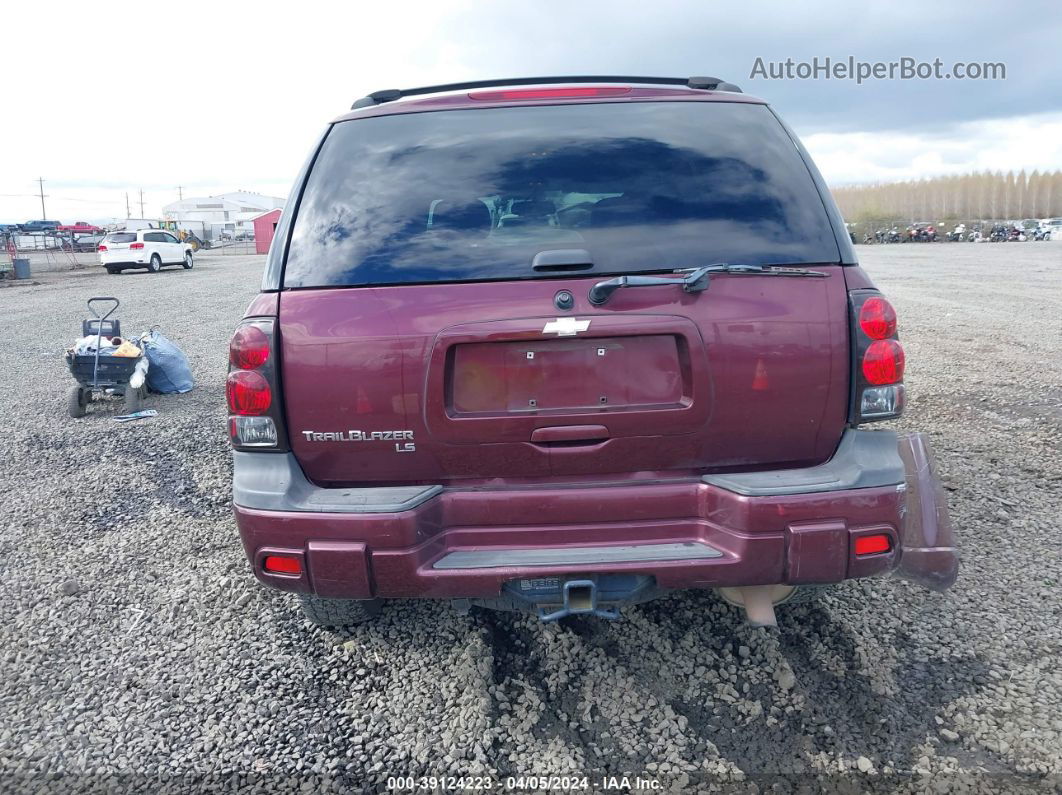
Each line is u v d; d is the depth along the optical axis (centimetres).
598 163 266
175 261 3184
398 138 277
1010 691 287
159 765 266
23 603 376
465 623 343
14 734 283
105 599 378
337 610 323
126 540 446
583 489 256
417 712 289
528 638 332
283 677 312
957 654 310
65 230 5388
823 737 269
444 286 249
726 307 246
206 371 967
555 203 262
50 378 962
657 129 274
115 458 605
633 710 286
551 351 248
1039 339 1004
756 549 246
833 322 250
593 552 253
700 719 280
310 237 262
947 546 294
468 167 268
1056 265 2444
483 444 252
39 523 475
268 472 259
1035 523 423
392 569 249
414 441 252
